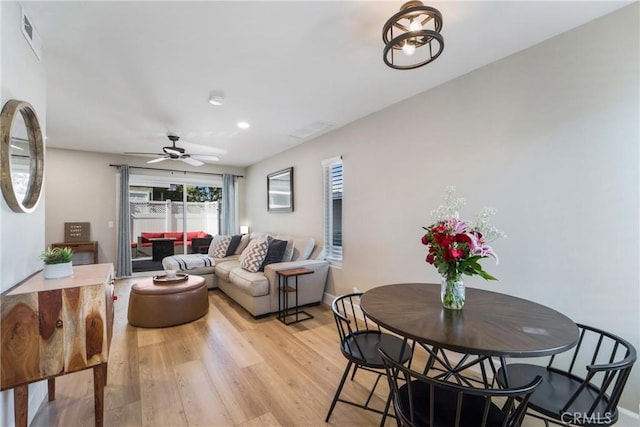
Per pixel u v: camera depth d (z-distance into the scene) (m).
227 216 6.36
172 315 3.10
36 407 1.74
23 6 1.54
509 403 1.02
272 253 3.94
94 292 1.52
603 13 1.63
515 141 2.03
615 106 1.62
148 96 2.71
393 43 1.47
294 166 4.68
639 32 1.54
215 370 2.23
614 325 1.62
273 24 1.72
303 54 2.04
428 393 1.34
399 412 1.18
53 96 2.70
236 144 4.54
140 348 2.59
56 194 4.84
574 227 1.76
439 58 2.10
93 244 4.88
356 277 3.40
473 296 1.70
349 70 2.27
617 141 1.61
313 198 4.22
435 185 2.54
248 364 2.32
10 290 1.41
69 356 1.45
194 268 4.55
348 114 3.22
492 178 2.15
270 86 2.53
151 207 6.00
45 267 1.63
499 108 2.11
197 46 1.93
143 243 5.99
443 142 2.48
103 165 5.20
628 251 1.58
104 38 1.83
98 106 2.94
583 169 1.73
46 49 1.94
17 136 1.53
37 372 1.38
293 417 1.72
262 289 3.37
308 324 3.19
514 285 2.02
